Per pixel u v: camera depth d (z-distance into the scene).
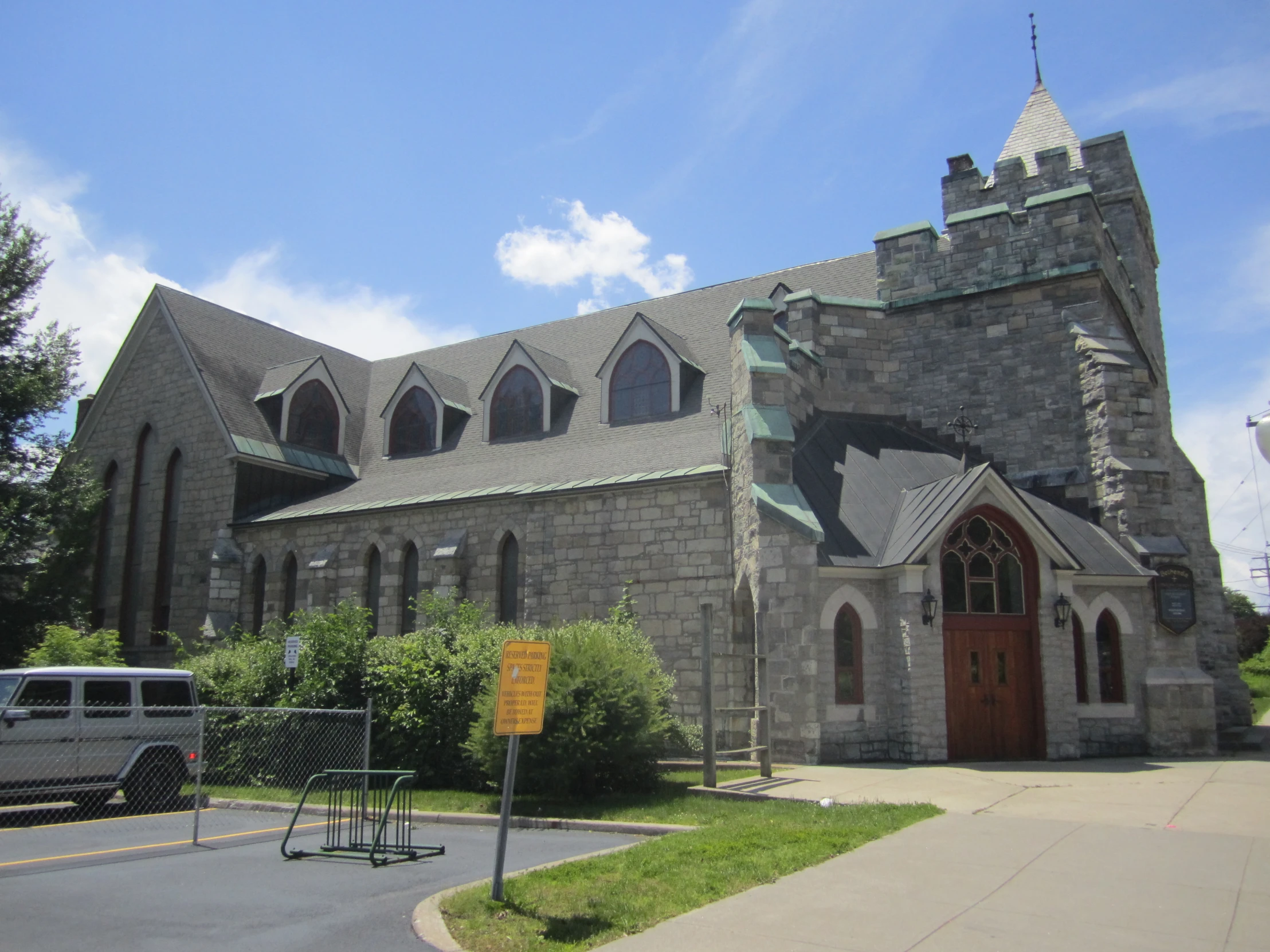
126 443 33.72
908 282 25.22
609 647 15.99
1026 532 19.55
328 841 12.15
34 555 31.38
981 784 15.36
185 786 18.16
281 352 36.47
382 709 18.03
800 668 18.73
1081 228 23.39
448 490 27.97
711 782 15.57
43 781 14.62
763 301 22.56
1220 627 27.61
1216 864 9.64
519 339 35.06
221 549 30.19
